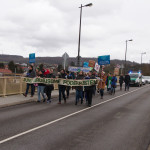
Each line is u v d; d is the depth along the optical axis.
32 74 10.93
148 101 11.95
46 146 4.29
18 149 4.09
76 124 6.15
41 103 9.95
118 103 10.85
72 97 12.85
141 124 6.34
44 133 5.18
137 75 27.48
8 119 6.52
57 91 15.32
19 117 6.81
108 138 4.92
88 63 20.28
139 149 4.25
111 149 4.22
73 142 4.58
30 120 6.46
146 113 8.17
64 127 5.79
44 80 9.99
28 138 4.77
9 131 5.26
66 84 9.94
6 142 4.47
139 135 5.20
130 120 6.85
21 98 10.57
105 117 7.23
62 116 7.16
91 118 7.01
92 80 9.44
